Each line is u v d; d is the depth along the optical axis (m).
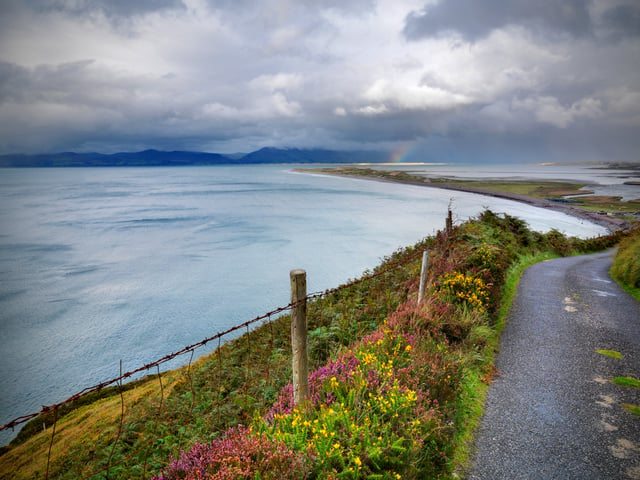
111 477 5.98
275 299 33.91
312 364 6.83
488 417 5.32
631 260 14.46
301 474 3.31
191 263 47.97
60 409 15.09
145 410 8.71
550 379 6.42
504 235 20.41
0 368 23.00
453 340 7.04
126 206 121.31
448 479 4.09
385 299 9.55
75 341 26.47
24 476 8.82
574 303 10.86
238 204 121.75
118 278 42.28
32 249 59.12
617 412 5.46
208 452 3.71
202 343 3.89
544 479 4.18
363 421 4.08
